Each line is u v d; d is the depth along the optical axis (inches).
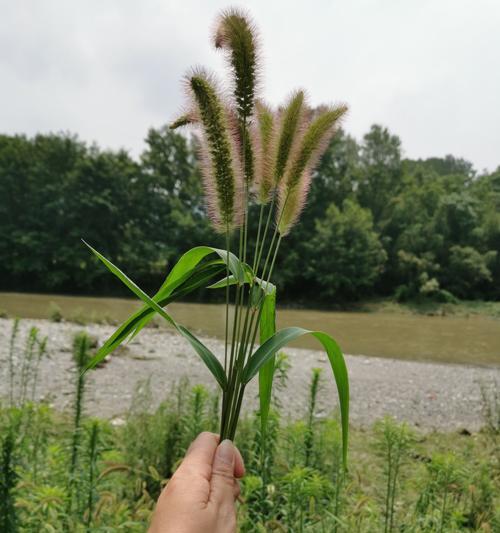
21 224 1547.7
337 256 1390.3
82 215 1513.3
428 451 187.8
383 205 1765.5
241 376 47.5
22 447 117.6
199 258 58.2
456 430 255.1
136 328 59.0
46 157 1672.0
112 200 1545.3
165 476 142.9
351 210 1427.2
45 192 1528.1
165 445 146.9
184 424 151.3
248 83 47.0
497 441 192.1
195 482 39.0
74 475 101.7
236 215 48.8
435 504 110.3
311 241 1423.5
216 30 47.3
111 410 255.3
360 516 102.6
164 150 1716.3
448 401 346.0
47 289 1498.5
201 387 149.9
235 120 49.1
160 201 1631.4
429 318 1120.2
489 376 449.1
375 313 1242.0
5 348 402.6
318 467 127.0
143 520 101.3
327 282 1355.8
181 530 35.0
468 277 1456.7
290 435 130.1
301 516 94.4
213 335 644.7
